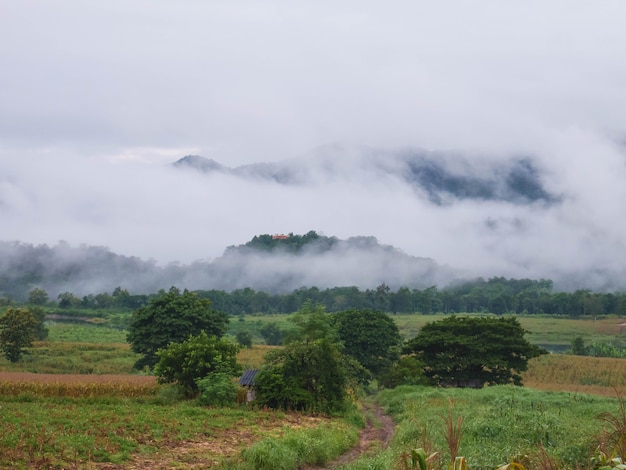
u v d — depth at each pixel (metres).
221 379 43.75
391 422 45.44
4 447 22.34
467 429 27.50
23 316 90.00
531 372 92.69
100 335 137.00
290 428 34.16
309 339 48.59
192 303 73.88
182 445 27.34
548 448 22.69
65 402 38.72
